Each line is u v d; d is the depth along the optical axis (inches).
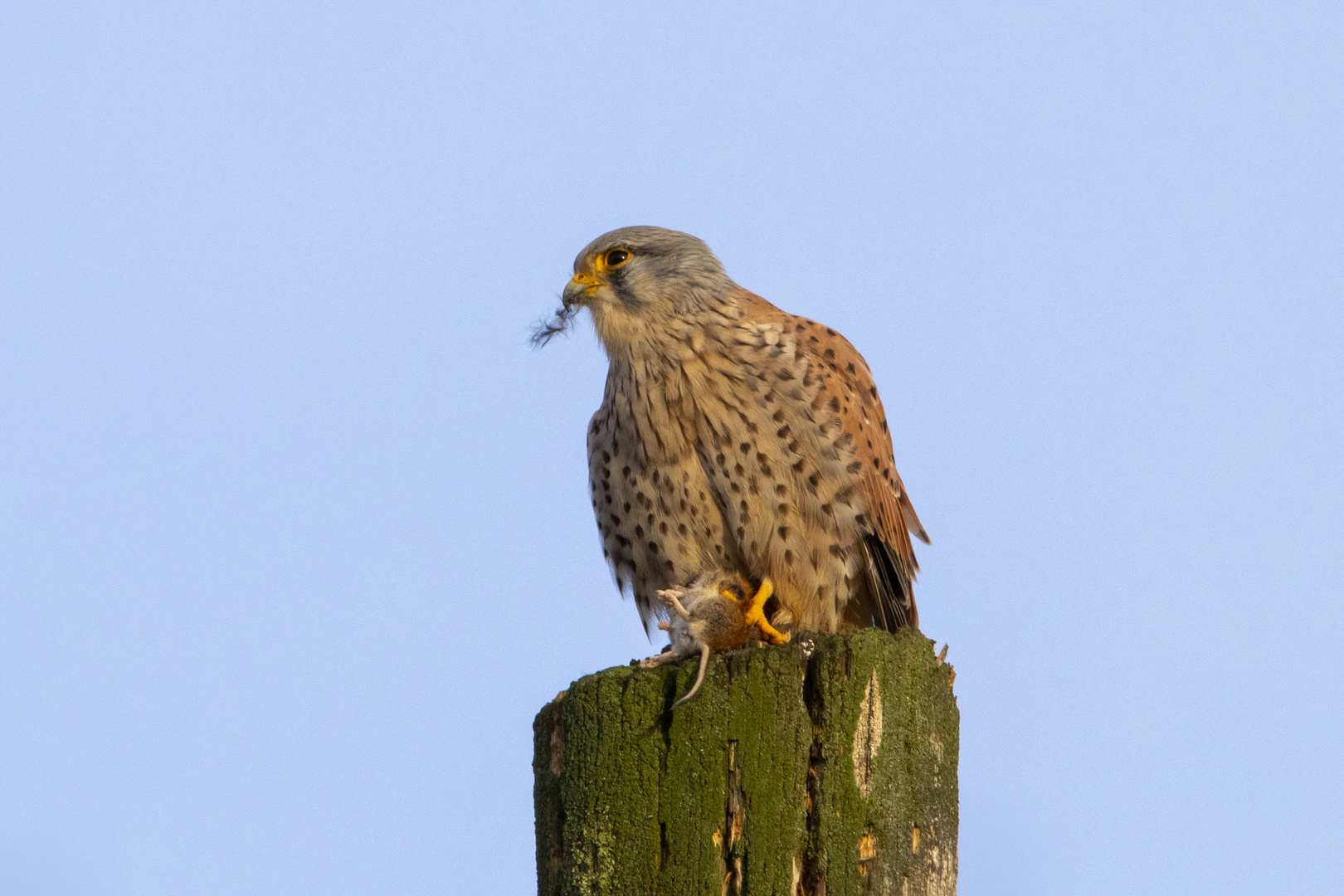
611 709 311.3
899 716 311.9
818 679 308.5
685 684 309.1
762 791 301.7
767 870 298.2
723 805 302.5
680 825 303.0
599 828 306.7
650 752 307.3
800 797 303.3
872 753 307.6
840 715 307.0
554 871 314.0
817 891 300.2
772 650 311.0
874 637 312.8
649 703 310.0
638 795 305.9
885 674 311.3
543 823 319.6
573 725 314.7
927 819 313.1
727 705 306.0
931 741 317.4
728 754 304.3
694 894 299.4
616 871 303.4
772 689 306.5
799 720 306.0
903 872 307.0
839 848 301.0
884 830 305.1
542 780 321.7
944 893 315.0
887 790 307.1
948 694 326.0
